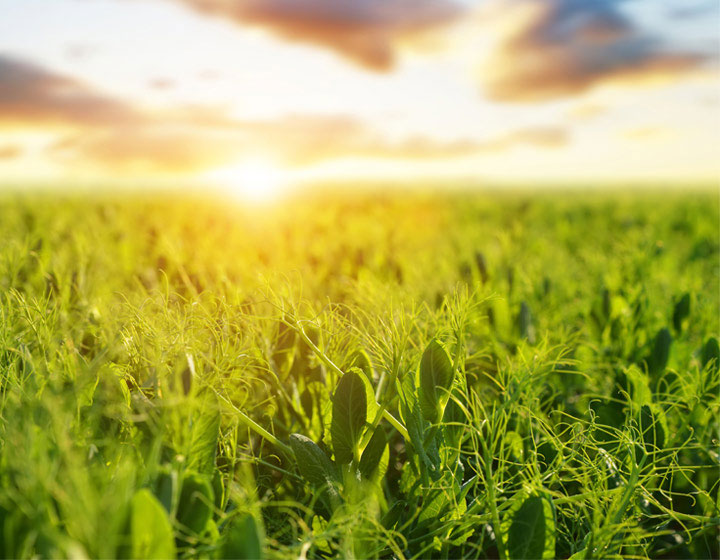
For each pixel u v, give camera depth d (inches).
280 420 21.3
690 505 19.7
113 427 15.4
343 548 14.5
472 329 27.6
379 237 78.0
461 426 18.2
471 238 81.6
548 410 24.2
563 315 36.7
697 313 34.4
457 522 16.4
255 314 22.0
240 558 12.4
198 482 13.7
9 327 21.2
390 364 18.4
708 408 21.4
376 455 17.0
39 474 12.1
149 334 18.0
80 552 10.6
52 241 50.2
